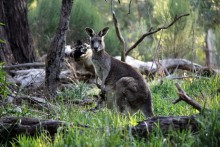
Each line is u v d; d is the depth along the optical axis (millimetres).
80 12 31469
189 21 29203
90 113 15672
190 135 11852
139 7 43875
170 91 21484
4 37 24594
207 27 36188
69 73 23312
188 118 12609
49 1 32531
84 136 11844
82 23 31297
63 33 19234
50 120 13453
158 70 25547
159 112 17984
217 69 28766
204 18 35844
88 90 21828
